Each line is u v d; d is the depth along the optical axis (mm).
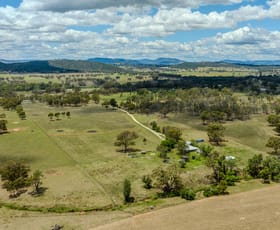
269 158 110375
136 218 75625
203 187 97562
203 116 195375
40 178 102938
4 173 97625
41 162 122438
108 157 127750
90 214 81750
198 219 71500
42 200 89250
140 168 114062
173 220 72188
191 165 117000
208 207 79250
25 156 130250
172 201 88312
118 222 74125
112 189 96312
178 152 133125
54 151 136375
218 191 90500
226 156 125938
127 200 88938
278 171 103875
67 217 79938
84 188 96812
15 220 78625
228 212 74438
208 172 109000
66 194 92750
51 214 82062
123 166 116375
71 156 129250
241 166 115875
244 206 77938
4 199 90938
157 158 126000
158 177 97375
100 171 111375
